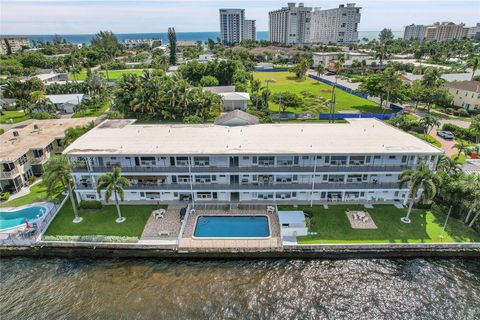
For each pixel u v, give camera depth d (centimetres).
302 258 3819
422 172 3944
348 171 4434
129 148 4497
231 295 3309
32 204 4750
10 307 3219
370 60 17288
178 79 9138
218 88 10812
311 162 4544
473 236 3978
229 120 5572
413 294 3338
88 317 3075
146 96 8019
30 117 8912
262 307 3178
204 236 4022
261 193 4719
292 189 4522
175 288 3397
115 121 5922
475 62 11144
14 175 5062
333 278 3534
